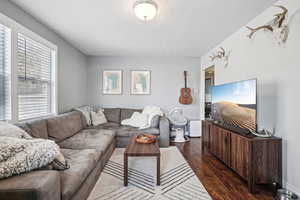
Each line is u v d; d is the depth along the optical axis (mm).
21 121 2217
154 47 3844
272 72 2098
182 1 1973
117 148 3512
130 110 4379
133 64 4699
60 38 3211
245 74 2652
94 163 1918
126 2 2010
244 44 2670
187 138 4355
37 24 2496
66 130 2723
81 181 1499
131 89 4703
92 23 2594
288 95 1877
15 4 2059
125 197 1780
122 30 2867
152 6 1965
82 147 2309
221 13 2271
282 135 1963
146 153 2023
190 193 1873
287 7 1867
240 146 2115
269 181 1938
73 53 3812
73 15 2342
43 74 2738
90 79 4680
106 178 2189
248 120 2166
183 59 4742
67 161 1723
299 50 1743
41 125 2162
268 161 1938
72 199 1394
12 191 946
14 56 2045
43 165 1224
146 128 3707
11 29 1995
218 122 2963
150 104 4730
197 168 2566
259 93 2338
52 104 2992
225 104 2717
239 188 2014
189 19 2445
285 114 1917
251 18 2426
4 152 1088
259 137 2016
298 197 1727
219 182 2148
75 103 3943
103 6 2102
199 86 4781
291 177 1851
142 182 2098
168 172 2389
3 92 1956
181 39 3312
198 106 4781
